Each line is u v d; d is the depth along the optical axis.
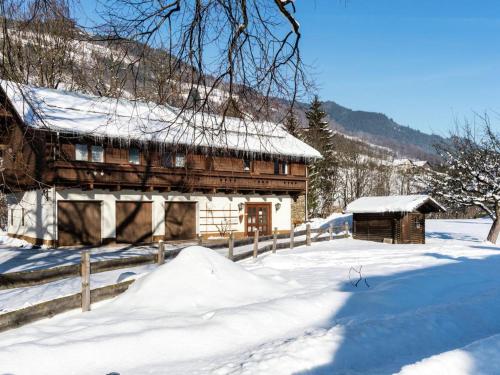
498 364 3.99
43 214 19.03
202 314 6.56
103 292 7.43
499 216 20.42
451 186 21.19
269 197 25.45
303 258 13.74
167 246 19.41
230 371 4.54
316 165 40.03
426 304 7.87
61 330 5.91
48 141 17.88
